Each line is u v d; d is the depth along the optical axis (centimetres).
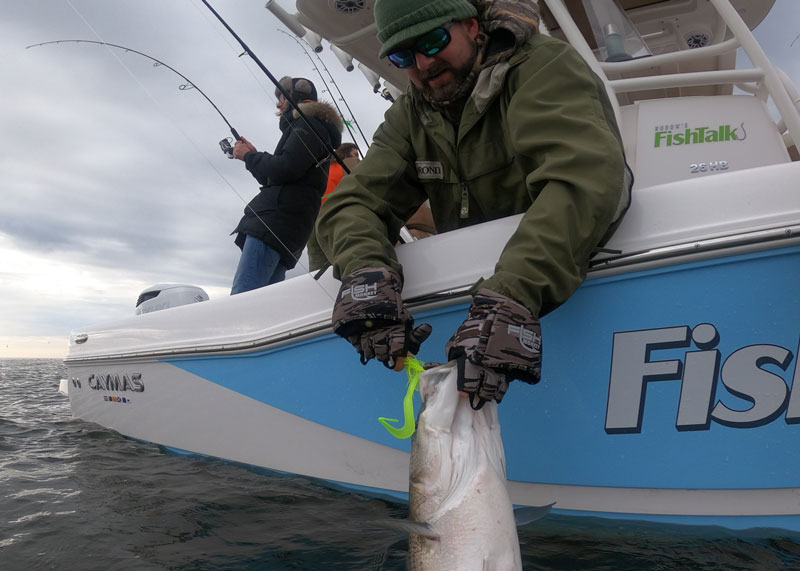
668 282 164
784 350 156
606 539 173
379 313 155
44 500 242
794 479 157
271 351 244
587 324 174
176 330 296
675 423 166
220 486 245
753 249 156
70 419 474
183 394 295
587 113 158
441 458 130
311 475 240
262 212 332
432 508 128
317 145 330
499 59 171
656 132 219
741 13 325
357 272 164
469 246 187
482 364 131
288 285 239
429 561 127
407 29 167
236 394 263
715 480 163
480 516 125
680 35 323
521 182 181
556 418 179
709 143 215
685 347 164
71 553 187
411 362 154
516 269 143
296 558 176
